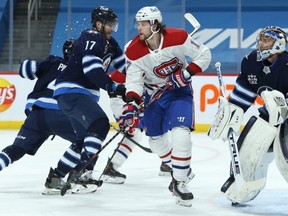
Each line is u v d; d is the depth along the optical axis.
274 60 8.95
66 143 18.80
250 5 29.61
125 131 10.14
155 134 10.45
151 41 9.55
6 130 22.77
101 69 9.97
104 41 10.22
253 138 9.13
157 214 9.15
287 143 8.92
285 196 10.58
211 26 29.25
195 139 20.30
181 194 9.52
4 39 28.28
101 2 29.39
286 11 29.44
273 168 13.83
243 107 9.63
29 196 10.51
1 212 9.25
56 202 9.99
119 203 9.98
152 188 11.45
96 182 10.52
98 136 10.07
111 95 9.95
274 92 8.72
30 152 10.88
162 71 9.74
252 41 28.78
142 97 10.60
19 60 27.80
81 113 10.19
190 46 9.60
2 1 28.84
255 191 9.43
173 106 9.66
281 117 8.66
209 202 10.06
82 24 29.09
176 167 9.50
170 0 28.41
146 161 15.20
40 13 29.33
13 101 23.08
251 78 9.26
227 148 18.05
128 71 9.84
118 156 11.91
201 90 22.66
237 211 9.38
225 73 23.48
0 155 10.68
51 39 28.55
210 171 13.73
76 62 10.29
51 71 10.93
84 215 9.08
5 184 11.75
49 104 10.67
